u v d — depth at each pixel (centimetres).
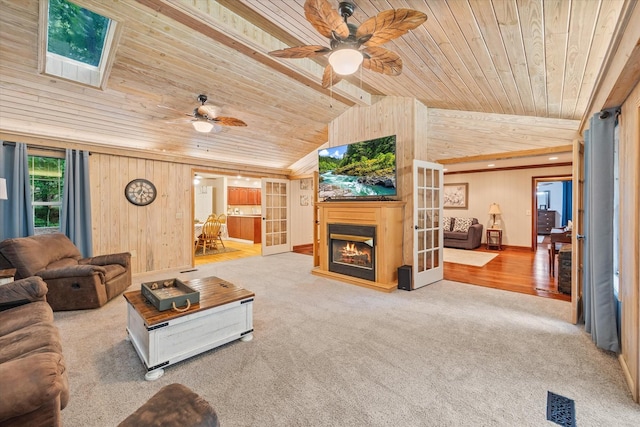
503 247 737
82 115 384
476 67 262
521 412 163
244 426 154
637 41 137
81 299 321
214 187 1020
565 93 293
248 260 626
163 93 377
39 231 415
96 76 337
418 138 429
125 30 284
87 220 424
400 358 220
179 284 264
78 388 186
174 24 289
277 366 210
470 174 789
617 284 235
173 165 536
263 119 490
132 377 198
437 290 391
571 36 191
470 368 206
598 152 227
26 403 107
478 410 165
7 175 364
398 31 192
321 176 488
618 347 222
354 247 446
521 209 718
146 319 199
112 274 358
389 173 407
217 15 261
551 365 209
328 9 177
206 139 518
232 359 220
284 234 739
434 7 186
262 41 300
